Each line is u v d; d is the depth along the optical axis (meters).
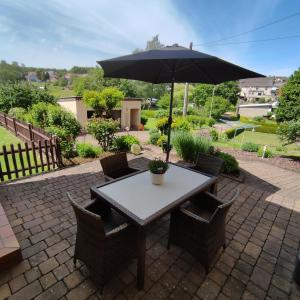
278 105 9.34
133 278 1.92
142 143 8.74
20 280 1.85
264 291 1.84
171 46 2.60
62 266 2.02
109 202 1.94
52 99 16.48
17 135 9.60
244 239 2.52
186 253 2.25
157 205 1.90
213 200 2.38
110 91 13.50
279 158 8.16
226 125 24.48
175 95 35.31
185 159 5.82
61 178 4.29
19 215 2.86
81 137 12.16
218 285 1.88
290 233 2.67
